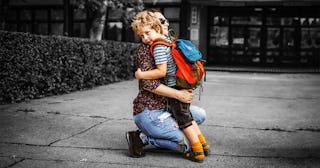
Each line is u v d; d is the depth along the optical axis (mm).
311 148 3861
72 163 3297
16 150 3650
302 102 7312
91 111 5879
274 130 4707
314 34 20828
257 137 4320
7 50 6246
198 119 3635
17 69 6500
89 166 3223
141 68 3250
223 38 21500
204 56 21188
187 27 18969
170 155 3562
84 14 19844
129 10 14305
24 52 6609
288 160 3447
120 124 4953
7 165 3195
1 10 13320
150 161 3375
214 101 7293
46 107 6141
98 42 9445
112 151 3682
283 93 8812
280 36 21078
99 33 13156
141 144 3471
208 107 6516
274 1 18234
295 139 4242
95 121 5109
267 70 17078
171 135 3316
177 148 3367
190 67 3166
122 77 11523
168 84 3324
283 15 20922
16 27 21047
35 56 6891
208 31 21422
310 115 5840
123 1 14266
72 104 6535
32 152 3600
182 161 3381
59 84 7836
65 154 3557
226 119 5402
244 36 21359
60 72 7727
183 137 3344
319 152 3717
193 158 3373
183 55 3152
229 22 21375
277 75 15086
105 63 10133
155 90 3191
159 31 3271
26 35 6637
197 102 7109
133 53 12195
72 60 8148
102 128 4691
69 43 7988
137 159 3428
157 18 3256
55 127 4691
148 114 3281
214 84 10805
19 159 3373
